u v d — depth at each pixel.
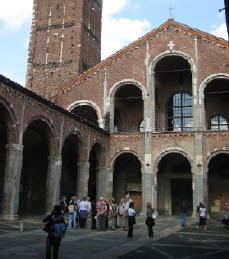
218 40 34.19
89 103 37.06
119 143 35.03
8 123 21.56
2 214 21.16
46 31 45.53
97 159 34.56
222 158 36.88
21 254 11.59
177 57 35.75
